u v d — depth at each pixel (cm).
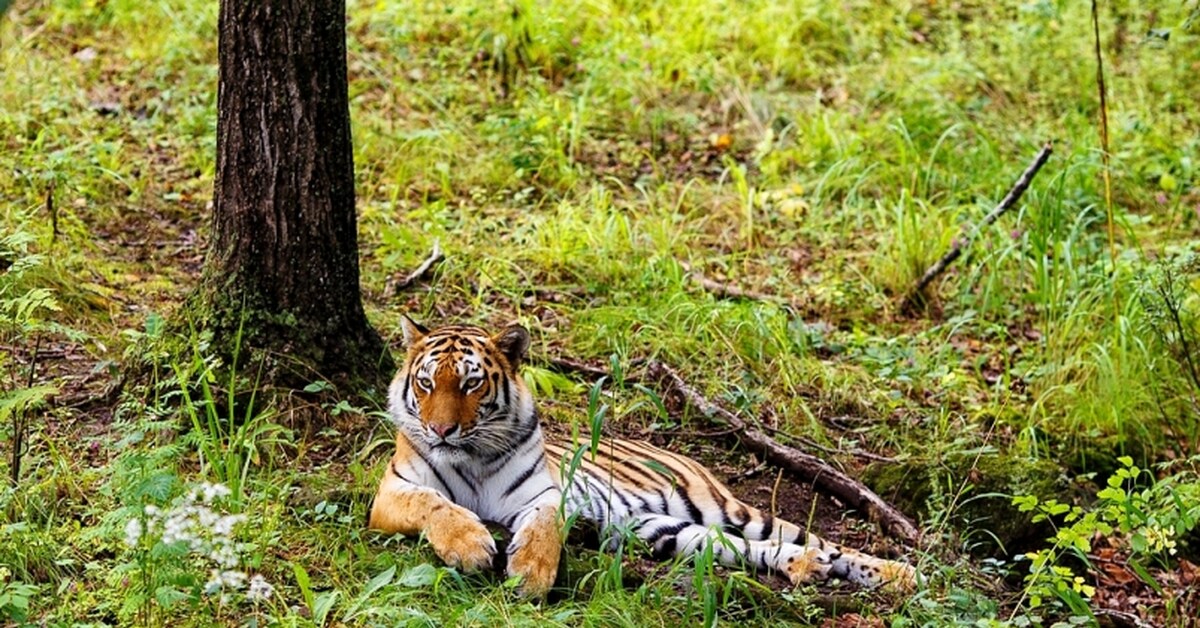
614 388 1181
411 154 1588
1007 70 1877
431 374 865
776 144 1692
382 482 900
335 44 1014
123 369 1044
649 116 1742
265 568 835
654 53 1831
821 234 1520
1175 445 1236
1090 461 1196
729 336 1262
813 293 1416
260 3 991
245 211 1024
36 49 1780
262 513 888
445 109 1712
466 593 803
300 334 1031
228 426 1000
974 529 1041
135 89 1711
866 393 1230
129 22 1852
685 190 1516
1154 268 1290
